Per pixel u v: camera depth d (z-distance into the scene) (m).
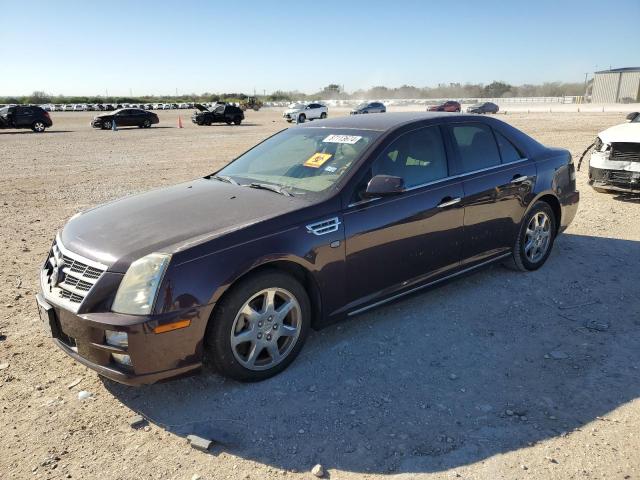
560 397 3.17
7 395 3.26
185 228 3.30
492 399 3.16
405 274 4.04
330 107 70.00
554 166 5.21
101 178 12.15
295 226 3.38
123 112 33.31
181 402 3.19
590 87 68.50
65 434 2.90
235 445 2.80
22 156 17.05
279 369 3.45
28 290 4.98
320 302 3.57
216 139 24.02
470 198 4.37
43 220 7.86
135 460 2.70
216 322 3.11
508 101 73.94
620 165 7.79
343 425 2.94
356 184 3.72
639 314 4.27
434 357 3.66
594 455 2.66
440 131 4.39
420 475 2.55
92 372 3.54
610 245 6.04
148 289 2.90
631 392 3.20
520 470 2.57
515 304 4.48
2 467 2.65
